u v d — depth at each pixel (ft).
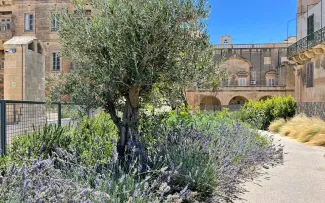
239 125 26.32
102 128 21.75
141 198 9.91
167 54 14.23
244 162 19.08
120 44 13.25
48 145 15.52
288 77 136.05
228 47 157.89
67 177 11.20
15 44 43.37
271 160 22.86
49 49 102.32
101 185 10.30
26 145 14.82
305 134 36.32
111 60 13.80
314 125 37.60
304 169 20.08
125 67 13.55
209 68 15.80
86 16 14.89
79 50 14.60
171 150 15.26
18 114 16.17
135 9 13.08
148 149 15.79
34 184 8.80
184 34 14.25
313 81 61.26
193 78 14.75
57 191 8.29
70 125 20.12
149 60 13.83
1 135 14.34
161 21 13.37
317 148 30.45
